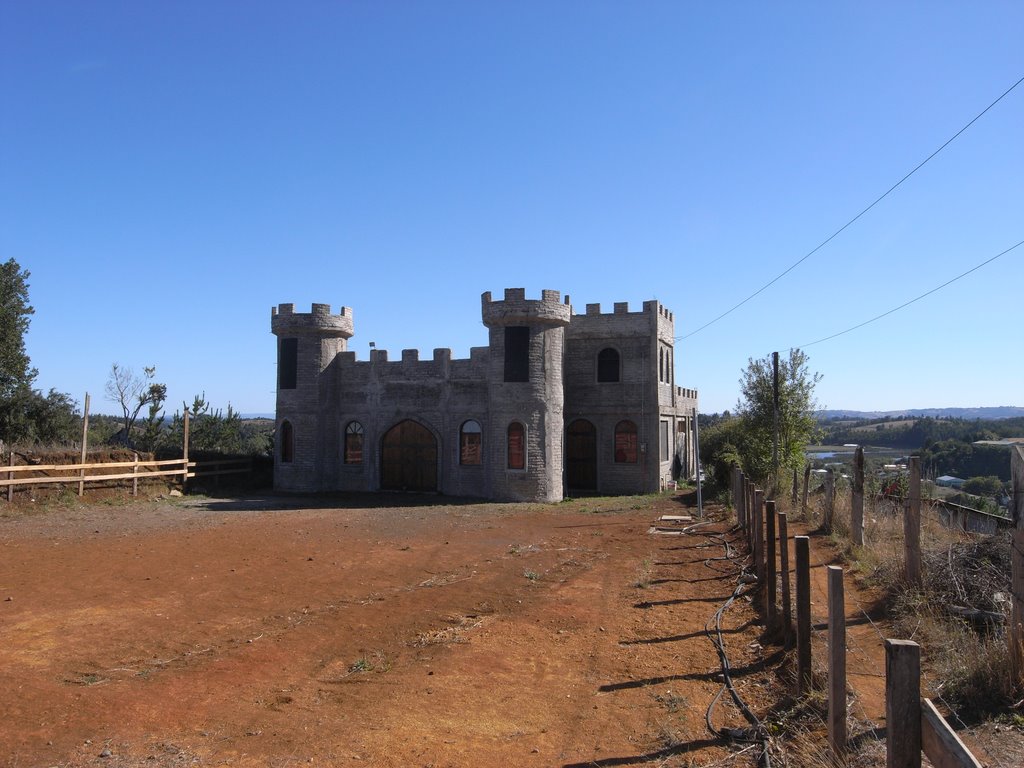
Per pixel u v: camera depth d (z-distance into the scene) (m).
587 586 14.34
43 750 7.10
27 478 27.23
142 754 7.03
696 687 8.59
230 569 16.30
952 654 7.91
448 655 10.09
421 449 34.66
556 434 31.86
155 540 20.53
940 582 10.29
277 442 36.00
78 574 15.72
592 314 36.00
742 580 13.87
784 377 34.09
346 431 35.94
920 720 3.95
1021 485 7.17
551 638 10.86
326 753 7.04
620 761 6.73
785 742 6.85
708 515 25.03
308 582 14.94
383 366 35.38
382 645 10.66
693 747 6.95
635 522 23.94
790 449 32.97
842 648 6.03
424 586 14.55
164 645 10.63
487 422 33.16
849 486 20.70
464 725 7.69
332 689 8.85
